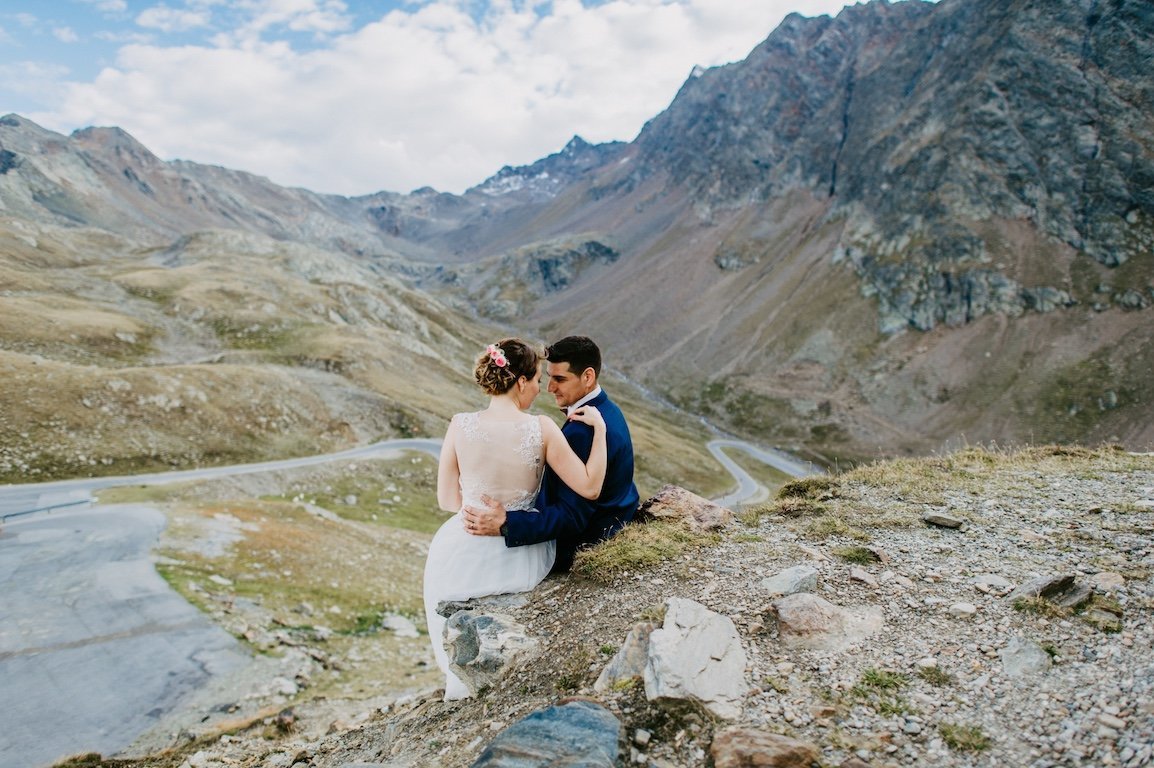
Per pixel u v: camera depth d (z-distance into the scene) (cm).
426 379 15338
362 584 3744
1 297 12950
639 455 15262
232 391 9462
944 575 702
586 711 496
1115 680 490
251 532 4122
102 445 7362
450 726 617
